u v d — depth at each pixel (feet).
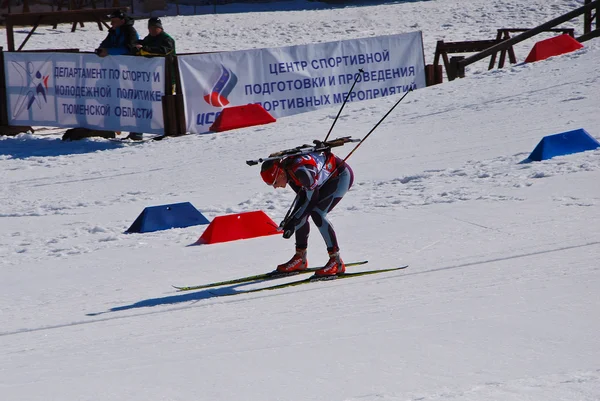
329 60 204.74
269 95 198.90
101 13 308.81
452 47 246.88
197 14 439.63
